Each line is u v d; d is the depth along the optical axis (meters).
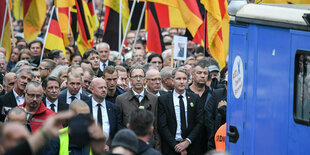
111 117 19.69
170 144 20.39
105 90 19.56
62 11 32.75
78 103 14.52
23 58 29.20
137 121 11.75
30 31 30.61
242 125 15.46
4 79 21.77
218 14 26.36
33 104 18.02
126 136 10.45
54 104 20.06
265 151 15.11
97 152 8.45
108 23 30.77
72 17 35.59
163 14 31.23
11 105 20.33
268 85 15.13
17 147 8.00
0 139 8.21
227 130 16.27
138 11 35.31
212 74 24.64
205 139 21.22
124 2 31.14
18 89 20.44
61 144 15.45
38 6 30.39
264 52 15.09
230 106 16.17
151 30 29.44
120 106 20.47
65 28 32.88
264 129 15.10
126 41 37.56
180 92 20.80
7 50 30.62
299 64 14.84
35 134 8.13
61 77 23.22
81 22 31.47
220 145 18.17
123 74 24.36
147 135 11.88
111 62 28.14
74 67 22.09
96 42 37.16
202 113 20.95
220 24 26.47
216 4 26.34
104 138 8.48
